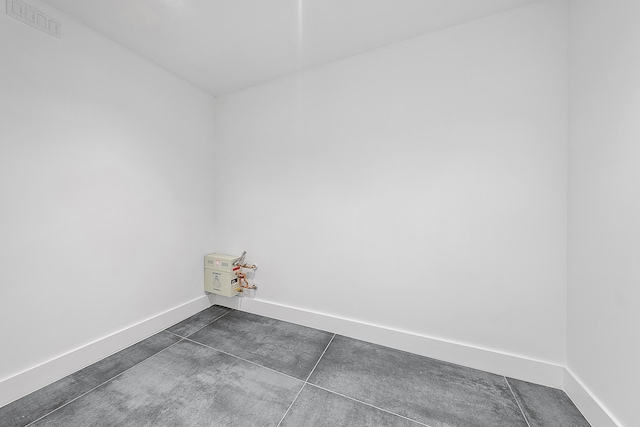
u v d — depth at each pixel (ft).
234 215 8.39
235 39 5.88
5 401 4.17
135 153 6.28
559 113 4.62
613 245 3.45
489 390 4.61
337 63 6.66
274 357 5.64
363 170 6.36
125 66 6.04
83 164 5.28
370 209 6.31
